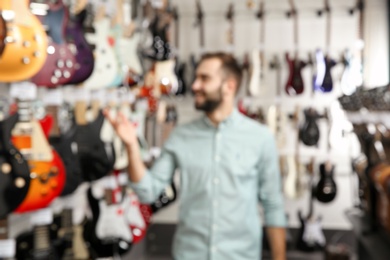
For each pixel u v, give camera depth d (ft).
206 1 17.28
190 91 16.74
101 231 9.78
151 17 15.02
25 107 6.67
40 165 6.59
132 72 11.80
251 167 7.57
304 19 16.88
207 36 17.35
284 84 16.85
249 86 15.79
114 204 10.27
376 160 8.65
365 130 8.89
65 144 8.00
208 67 7.69
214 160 7.59
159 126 15.35
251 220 7.61
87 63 7.99
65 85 8.16
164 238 17.40
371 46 16.60
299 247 15.69
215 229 7.46
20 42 6.00
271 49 16.99
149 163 13.97
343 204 16.60
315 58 16.34
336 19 16.74
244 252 7.55
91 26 9.46
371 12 16.63
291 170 15.72
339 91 16.51
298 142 15.96
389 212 7.88
